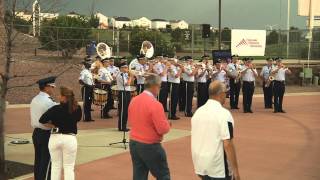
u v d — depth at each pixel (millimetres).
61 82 25547
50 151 7777
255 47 31625
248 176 9617
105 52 19359
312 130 15406
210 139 5852
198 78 19500
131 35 34531
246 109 20125
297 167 10359
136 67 17406
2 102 9938
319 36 36688
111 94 17266
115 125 16594
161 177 7137
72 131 7699
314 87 32781
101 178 9555
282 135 14469
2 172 9797
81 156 11484
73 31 25656
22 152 11953
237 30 31156
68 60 23031
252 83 20016
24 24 10773
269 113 19875
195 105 21875
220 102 5977
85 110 17453
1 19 9984
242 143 13156
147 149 6988
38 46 15219
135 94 15625
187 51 35688
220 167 5859
